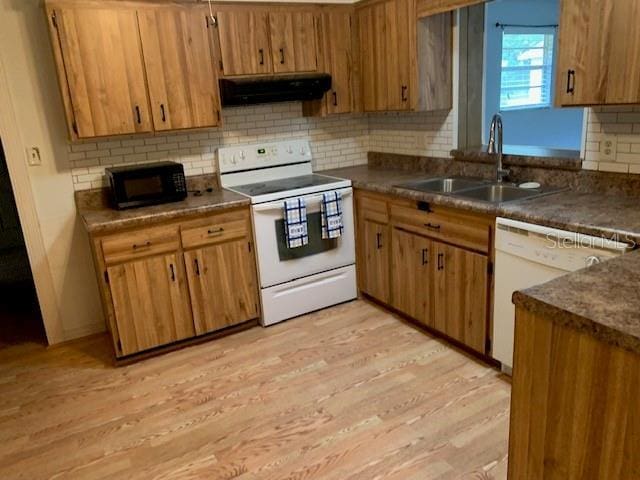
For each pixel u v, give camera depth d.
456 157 3.45
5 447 2.31
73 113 2.87
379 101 3.62
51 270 3.26
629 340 1.07
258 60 3.38
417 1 3.13
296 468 2.06
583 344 1.19
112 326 2.92
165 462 2.15
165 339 3.09
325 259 3.52
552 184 2.83
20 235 4.65
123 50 2.92
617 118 2.45
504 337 2.52
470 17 3.33
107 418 2.49
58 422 2.48
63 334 3.37
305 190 3.33
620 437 1.15
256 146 3.74
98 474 2.11
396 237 3.22
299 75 3.52
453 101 3.42
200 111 3.21
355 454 2.12
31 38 2.96
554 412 1.30
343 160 4.24
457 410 2.37
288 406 2.49
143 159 3.41
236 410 2.49
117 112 2.97
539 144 5.45
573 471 1.28
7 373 2.99
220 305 3.22
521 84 5.14
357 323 3.36
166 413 2.50
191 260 3.07
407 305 3.25
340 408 2.45
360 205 3.52
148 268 2.95
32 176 3.11
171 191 3.15
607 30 2.08
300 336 3.23
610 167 2.53
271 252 3.29
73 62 2.81
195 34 3.11
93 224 2.74
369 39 3.58
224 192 3.45
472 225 2.62
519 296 1.33
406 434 2.23
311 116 3.86
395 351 2.96
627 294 1.29
